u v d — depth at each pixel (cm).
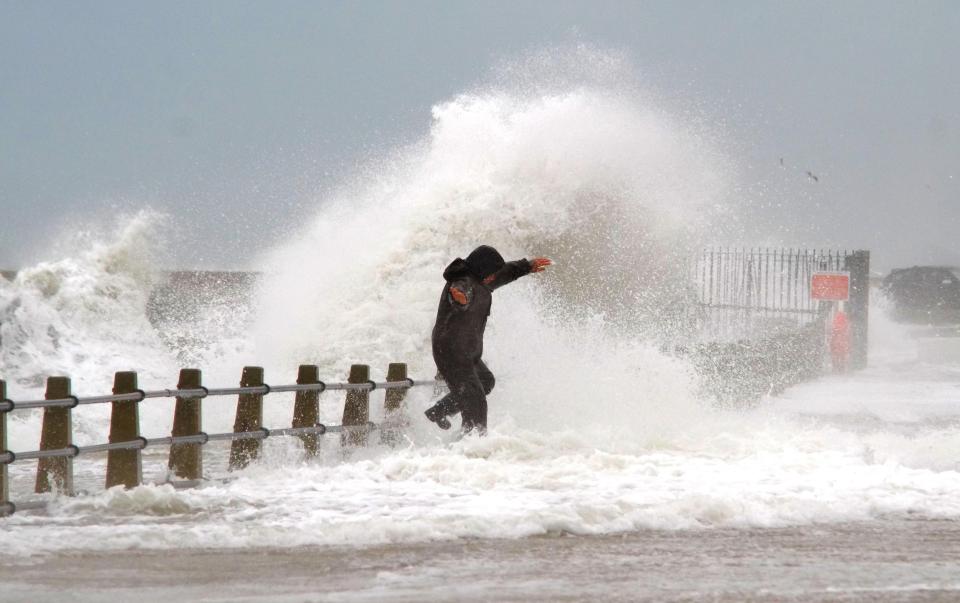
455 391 4612
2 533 2834
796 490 3431
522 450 4259
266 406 6138
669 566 2481
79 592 2234
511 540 2781
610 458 4000
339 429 4494
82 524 3020
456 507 3173
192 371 3959
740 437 4719
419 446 4722
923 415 6625
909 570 2438
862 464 4022
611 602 2150
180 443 3825
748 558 2567
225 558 2570
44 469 3462
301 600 2166
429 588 2270
